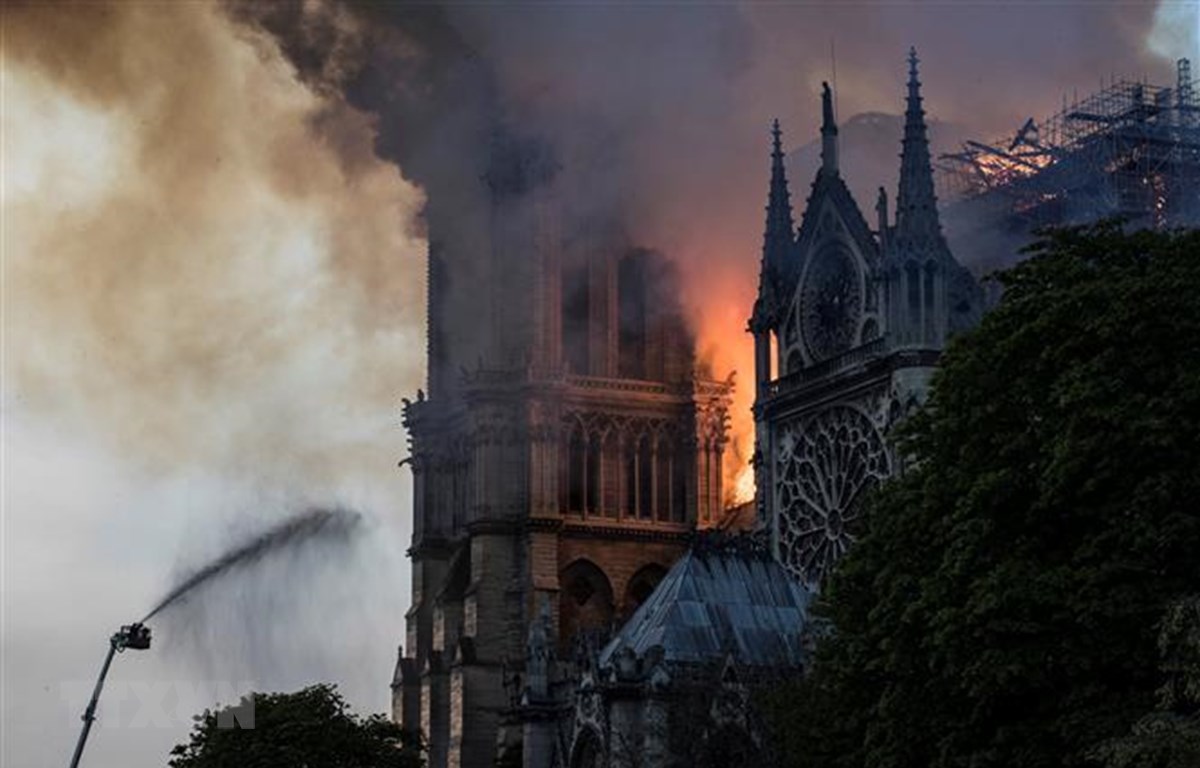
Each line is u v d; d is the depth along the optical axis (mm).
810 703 86688
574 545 162625
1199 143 136500
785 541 131000
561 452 162375
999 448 70188
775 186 137875
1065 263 72625
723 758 100188
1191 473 63938
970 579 67688
